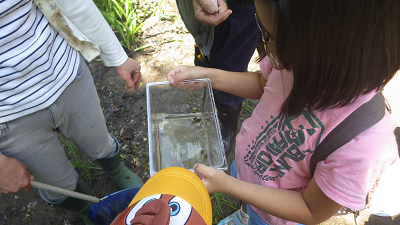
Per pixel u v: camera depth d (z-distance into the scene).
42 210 1.49
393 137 0.59
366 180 0.58
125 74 1.13
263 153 0.84
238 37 1.28
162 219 0.34
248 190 0.76
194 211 0.43
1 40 0.63
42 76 0.76
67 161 1.10
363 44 0.42
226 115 1.61
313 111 0.63
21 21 0.65
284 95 0.75
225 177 0.74
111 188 1.60
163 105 1.09
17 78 0.71
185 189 0.47
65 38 0.84
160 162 0.96
